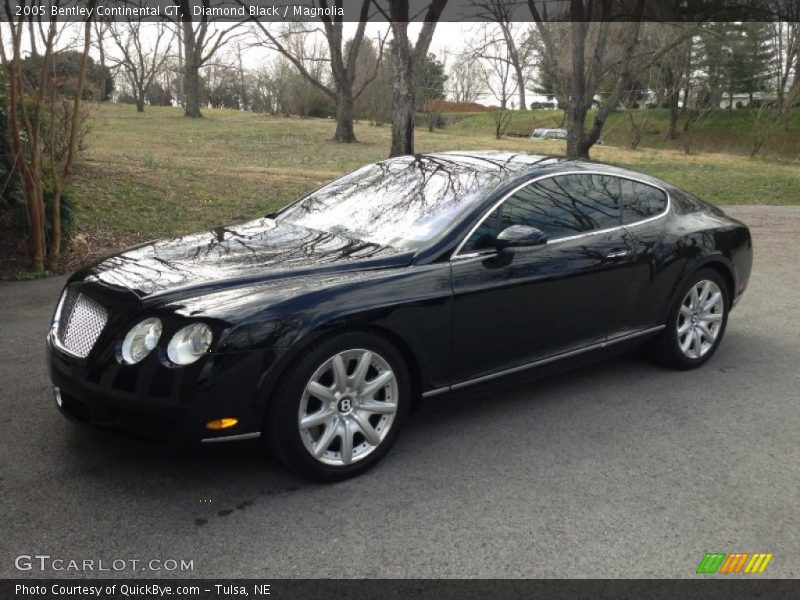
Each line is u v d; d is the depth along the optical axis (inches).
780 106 1624.0
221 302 128.4
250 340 124.5
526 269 161.8
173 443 124.3
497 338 160.1
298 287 134.8
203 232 177.0
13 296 269.3
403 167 191.0
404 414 146.4
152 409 123.1
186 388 121.9
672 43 936.3
